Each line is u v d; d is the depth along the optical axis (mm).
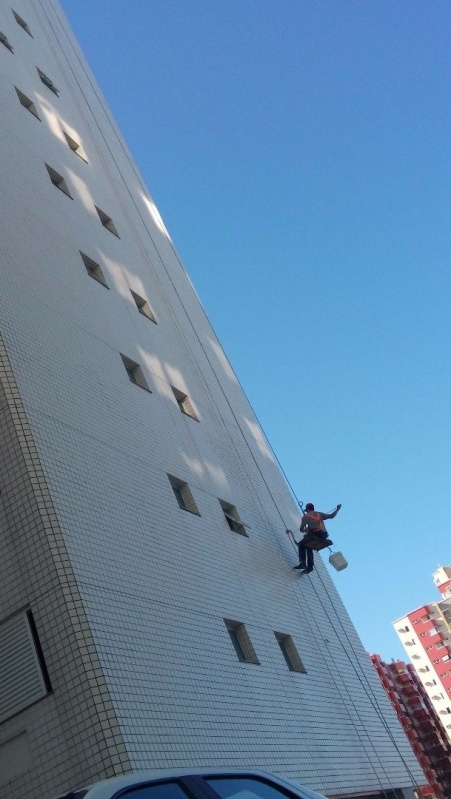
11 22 30703
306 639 19531
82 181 25578
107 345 19109
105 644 11828
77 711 10930
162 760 11250
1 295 16141
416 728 114938
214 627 15523
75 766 10633
